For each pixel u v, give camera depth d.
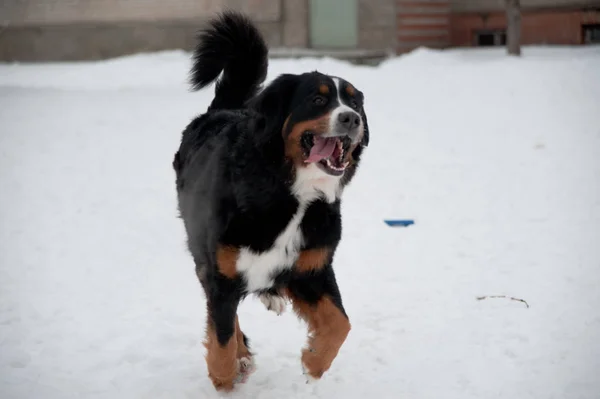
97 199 9.52
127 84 18.02
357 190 9.95
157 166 11.07
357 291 6.73
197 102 15.43
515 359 5.40
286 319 6.21
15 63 24.44
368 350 5.61
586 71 16.61
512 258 7.46
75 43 24.78
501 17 23.34
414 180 10.34
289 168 4.62
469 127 13.09
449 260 7.48
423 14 23.36
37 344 5.64
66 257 7.55
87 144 12.30
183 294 6.63
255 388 5.08
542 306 6.28
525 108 14.07
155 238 8.14
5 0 24.66
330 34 23.52
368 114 14.20
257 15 23.30
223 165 4.74
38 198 9.55
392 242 8.03
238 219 4.59
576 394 4.88
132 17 24.17
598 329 5.82
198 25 23.78
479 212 8.97
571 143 11.77
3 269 7.19
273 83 4.70
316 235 4.76
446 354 5.52
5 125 13.48
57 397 4.87
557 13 22.80
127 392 4.95
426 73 17.92
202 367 5.36
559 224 8.42
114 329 5.86
